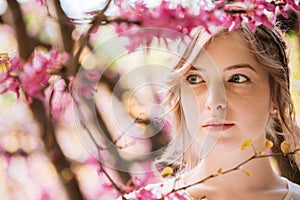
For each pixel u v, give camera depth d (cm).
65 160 243
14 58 182
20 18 225
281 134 185
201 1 165
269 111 176
